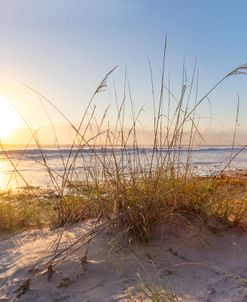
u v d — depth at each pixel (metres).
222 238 3.57
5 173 16.84
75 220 4.34
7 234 4.27
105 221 3.88
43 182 12.80
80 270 3.10
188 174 4.10
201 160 23.11
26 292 2.87
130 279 2.92
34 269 3.16
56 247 3.55
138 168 3.93
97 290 2.82
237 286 2.74
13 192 8.04
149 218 3.58
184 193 3.90
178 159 3.99
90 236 3.67
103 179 4.21
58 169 16.89
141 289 2.59
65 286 2.92
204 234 3.58
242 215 3.89
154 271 3.02
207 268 3.05
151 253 3.31
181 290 2.71
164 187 3.82
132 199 3.68
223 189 4.18
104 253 3.34
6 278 3.09
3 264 3.37
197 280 2.86
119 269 3.07
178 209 3.81
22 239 4.02
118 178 3.81
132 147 3.98
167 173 3.94
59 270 3.12
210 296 2.62
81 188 4.55
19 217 4.73
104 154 4.11
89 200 4.09
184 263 3.02
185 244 3.44
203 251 3.35
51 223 4.45
